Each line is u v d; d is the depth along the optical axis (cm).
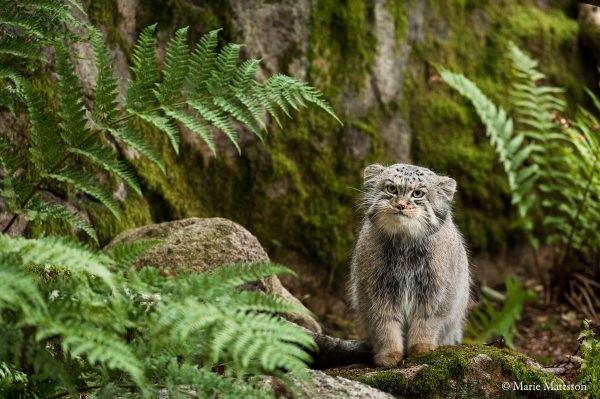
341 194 1055
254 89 512
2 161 502
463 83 1100
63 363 460
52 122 499
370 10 1077
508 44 1220
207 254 750
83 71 828
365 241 775
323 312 1043
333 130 1052
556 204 1222
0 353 410
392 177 768
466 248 934
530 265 1231
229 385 451
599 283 1178
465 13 1198
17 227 748
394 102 1105
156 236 785
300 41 1020
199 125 502
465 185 1160
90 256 421
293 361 409
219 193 986
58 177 500
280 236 1022
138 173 904
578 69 1282
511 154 1123
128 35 922
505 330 982
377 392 568
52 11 575
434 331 767
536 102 1143
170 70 508
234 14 980
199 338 428
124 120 513
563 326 1095
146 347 445
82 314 421
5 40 536
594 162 1063
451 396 599
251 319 426
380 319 755
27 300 412
